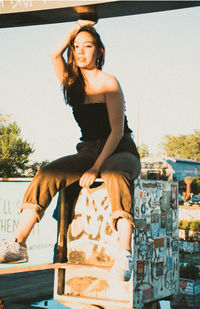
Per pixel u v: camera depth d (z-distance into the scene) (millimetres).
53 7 2334
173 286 3365
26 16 2475
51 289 6484
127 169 2633
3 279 7309
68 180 2764
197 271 6293
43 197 2658
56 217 3150
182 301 6023
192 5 2252
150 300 2984
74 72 2945
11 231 2951
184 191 29000
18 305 5062
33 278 7461
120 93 2844
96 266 2854
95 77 2914
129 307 2777
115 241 2904
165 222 3258
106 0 2252
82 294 3033
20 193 2990
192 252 10391
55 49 2938
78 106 2977
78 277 3066
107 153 2719
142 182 2928
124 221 2514
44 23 2619
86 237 3023
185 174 29375
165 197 3275
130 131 3062
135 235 2814
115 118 2789
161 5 2299
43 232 3039
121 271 2375
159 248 3150
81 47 2840
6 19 2514
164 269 3217
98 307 2877
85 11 2400
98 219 2986
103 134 2969
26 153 26297
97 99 2896
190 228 12234
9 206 2979
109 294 2926
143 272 2910
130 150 2916
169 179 3562
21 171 26016
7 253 2389
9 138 27469
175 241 3428
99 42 2912
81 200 3068
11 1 2383
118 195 2539
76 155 2910
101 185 2992
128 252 2438
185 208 13523
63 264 2914
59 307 4168
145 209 2961
